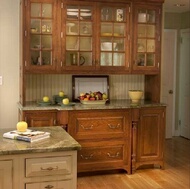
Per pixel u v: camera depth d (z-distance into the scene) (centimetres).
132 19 445
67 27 424
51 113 405
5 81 444
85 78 468
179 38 652
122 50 447
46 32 416
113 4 436
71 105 419
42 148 222
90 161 421
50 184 228
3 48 441
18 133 249
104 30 439
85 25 431
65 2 418
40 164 224
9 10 439
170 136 659
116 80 484
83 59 434
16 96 450
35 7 411
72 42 428
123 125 428
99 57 437
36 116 400
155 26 458
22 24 406
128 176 428
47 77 455
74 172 231
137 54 452
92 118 416
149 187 389
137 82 495
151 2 450
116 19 441
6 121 449
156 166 465
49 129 285
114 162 430
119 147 430
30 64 412
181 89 659
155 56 460
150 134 445
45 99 423
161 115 447
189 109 638
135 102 454
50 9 416
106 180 412
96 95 437
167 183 403
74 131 412
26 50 409
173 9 607
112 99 484
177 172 445
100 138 421
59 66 422
